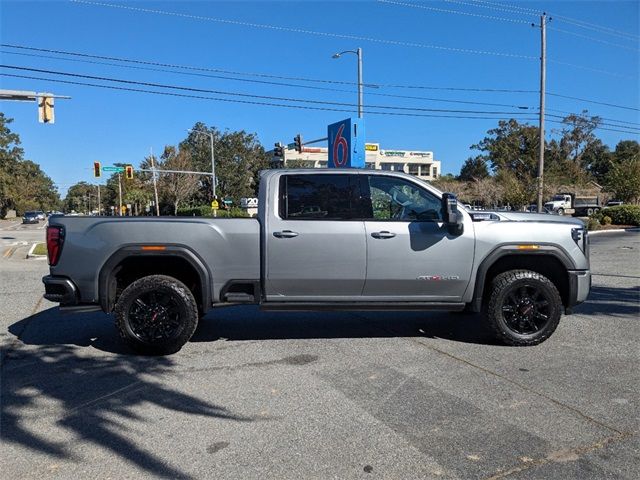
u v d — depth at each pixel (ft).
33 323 24.00
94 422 13.25
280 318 24.70
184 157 230.07
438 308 19.48
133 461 11.31
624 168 155.02
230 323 23.71
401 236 18.86
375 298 19.27
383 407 14.10
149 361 18.13
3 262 53.72
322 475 10.72
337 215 19.04
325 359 18.29
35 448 11.91
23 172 372.99
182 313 18.53
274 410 13.94
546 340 20.63
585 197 186.29
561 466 11.05
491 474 10.74
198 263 18.53
